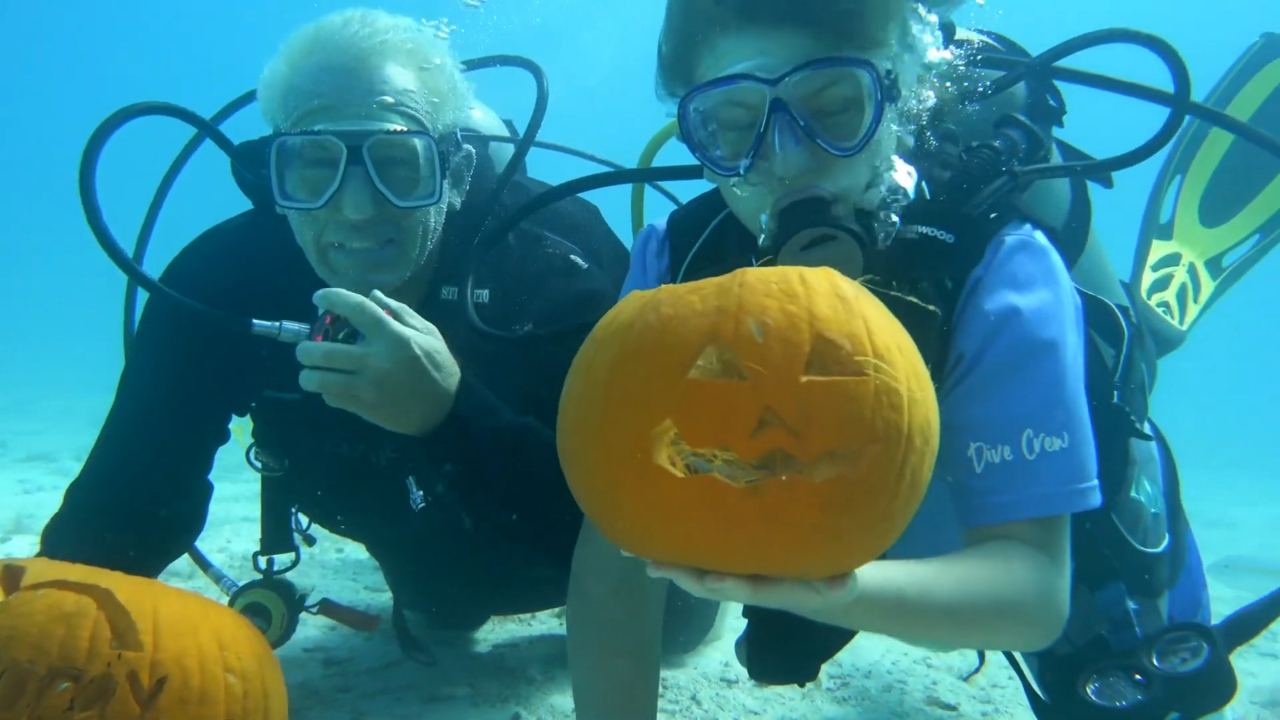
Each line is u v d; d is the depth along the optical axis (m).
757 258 0.69
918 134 0.73
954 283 0.64
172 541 0.94
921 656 1.09
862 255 0.63
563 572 0.99
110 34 21.20
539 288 0.95
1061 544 0.60
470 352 0.92
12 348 12.76
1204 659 0.78
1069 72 0.87
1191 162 1.65
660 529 0.47
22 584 0.53
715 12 0.68
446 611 1.09
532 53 14.71
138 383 0.90
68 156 23.61
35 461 2.72
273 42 21.11
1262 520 2.78
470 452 0.77
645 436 0.47
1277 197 1.62
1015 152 0.74
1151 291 1.49
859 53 0.65
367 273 0.84
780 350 0.46
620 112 21.30
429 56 0.88
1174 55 0.78
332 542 1.62
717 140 0.68
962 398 0.63
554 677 0.99
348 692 0.92
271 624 0.92
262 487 0.98
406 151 0.82
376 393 0.69
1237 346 19.12
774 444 0.45
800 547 0.45
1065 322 0.63
